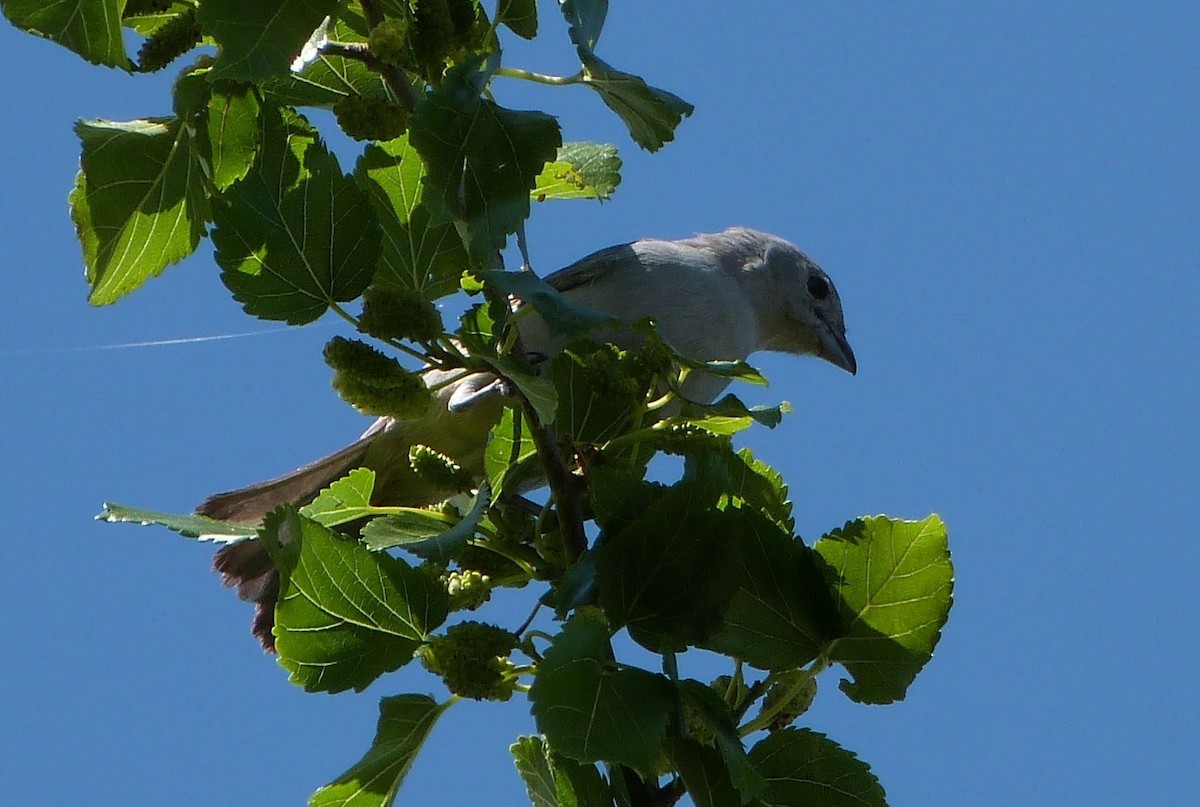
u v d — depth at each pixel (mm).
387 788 6133
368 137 6422
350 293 6406
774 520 7051
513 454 6867
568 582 6098
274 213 6348
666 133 6988
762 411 6984
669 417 7445
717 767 5914
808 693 6656
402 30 6438
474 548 6879
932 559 6777
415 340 6141
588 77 6887
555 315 6023
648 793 6246
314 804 6090
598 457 6969
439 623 6027
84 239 6520
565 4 6910
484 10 7254
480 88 6273
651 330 6344
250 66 5863
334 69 7543
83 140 6410
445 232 6785
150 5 6871
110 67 6152
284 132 6453
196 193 6598
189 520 6199
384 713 6055
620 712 5539
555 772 5926
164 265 6723
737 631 6590
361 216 6426
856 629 6699
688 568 6113
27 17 6055
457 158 6117
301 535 5887
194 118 6527
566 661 5582
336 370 6113
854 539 6816
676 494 6164
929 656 6688
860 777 6250
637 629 6047
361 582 5969
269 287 6336
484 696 5789
